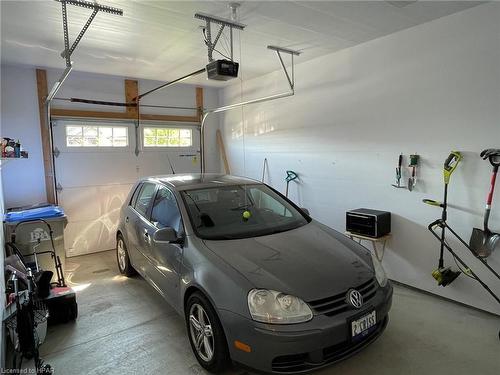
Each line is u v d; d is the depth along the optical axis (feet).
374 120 11.62
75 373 7.00
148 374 6.92
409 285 10.98
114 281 12.02
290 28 10.19
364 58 11.72
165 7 8.48
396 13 9.18
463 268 9.59
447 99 9.59
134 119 16.87
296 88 14.64
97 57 12.82
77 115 15.24
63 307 8.96
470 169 9.25
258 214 9.20
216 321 6.48
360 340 6.31
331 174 13.42
